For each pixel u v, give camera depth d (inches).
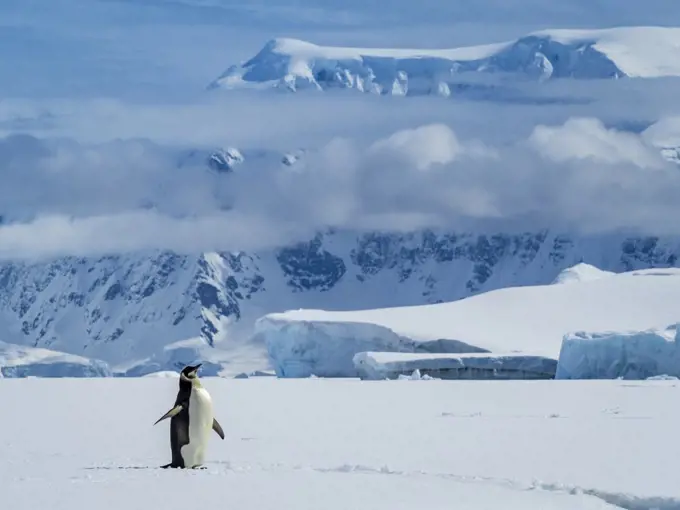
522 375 4421.8
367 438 1214.3
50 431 1310.3
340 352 5187.0
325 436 1243.8
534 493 782.5
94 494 750.5
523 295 5629.9
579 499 761.6
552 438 1209.4
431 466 941.2
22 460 981.2
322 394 2330.2
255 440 1186.6
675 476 879.1
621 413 1638.8
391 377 4365.2
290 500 729.6
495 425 1407.5
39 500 726.5
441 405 1873.8
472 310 5457.7
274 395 2281.0
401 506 716.7
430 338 4965.6
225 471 880.9
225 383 3206.2
